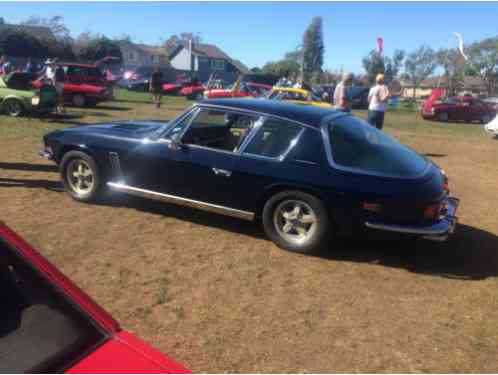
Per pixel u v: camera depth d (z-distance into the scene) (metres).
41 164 7.70
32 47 46.47
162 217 5.38
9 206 5.48
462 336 3.35
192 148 4.86
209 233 5.00
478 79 73.38
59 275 1.91
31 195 5.96
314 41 75.56
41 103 12.87
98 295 3.61
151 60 74.81
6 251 1.88
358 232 4.27
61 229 4.85
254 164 4.52
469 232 5.56
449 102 24.27
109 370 1.56
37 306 1.78
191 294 3.72
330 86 32.78
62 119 13.65
